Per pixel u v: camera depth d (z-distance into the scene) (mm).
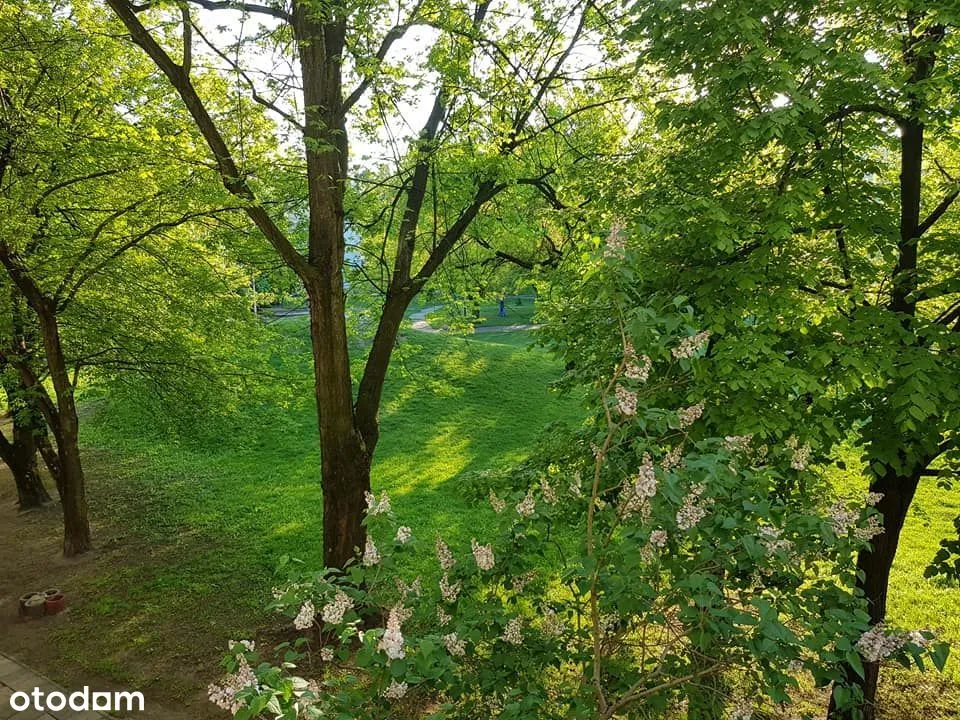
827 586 3439
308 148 6898
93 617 8453
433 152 7973
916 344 5109
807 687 6562
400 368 11000
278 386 11672
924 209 6570
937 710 6246
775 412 4789
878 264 5973
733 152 5129
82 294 10305
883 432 5055
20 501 12789
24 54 8117
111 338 11008
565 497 3910
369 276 9758
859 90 4770
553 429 6676
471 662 3740
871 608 5664
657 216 4867
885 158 6801
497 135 8148
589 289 5082
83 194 8875
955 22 4230
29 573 9883
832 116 5047
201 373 11422
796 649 2939
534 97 8312
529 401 19609
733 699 3264
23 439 12695
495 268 10742
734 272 5145
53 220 9570
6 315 9688
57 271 9125
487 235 10047
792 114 4227
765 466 4688
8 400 11320
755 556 3012
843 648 2764
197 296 10555
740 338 5094
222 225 9844
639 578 3143
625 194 6297
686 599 3160
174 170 8305
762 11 4637
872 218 5090
